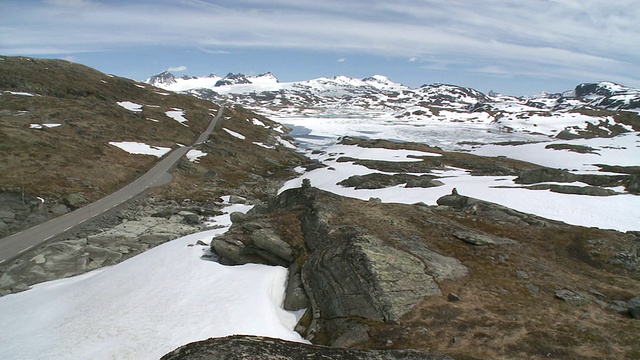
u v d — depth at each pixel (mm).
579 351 18000
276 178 92188
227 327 22156
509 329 19969
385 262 25453
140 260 34938
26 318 26547
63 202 54375
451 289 24219
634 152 110875
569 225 35375
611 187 56812
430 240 31391
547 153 116062
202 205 63375
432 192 58750
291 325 24141
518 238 32812
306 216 35906
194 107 160375
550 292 24016
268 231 34312
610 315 21391
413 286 23875
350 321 21938
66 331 23609
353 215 35125
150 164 82188
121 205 57188
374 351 15477
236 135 134750
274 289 28125
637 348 18094
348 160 100312
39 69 130500
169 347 20734
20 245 41156
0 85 108812
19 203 48875
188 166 83875
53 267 37375
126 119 109938
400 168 90250
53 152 68875
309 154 134000
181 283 28453
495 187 58656
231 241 33656
